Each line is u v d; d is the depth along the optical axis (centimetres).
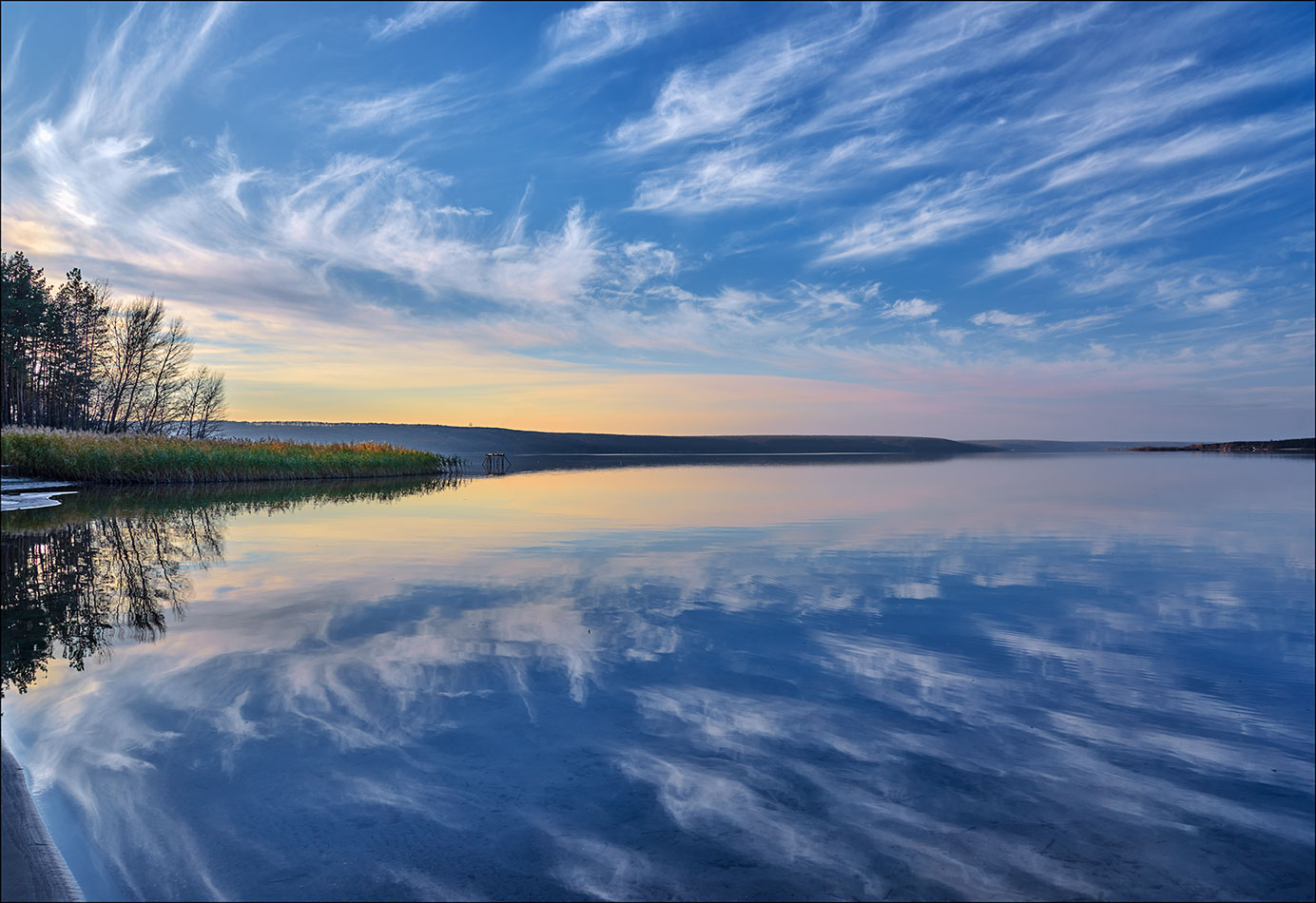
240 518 1284
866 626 495
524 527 1130
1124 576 687
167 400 4141
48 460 2305
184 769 276
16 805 248
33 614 534
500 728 315
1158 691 364
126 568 744
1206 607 550
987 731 313
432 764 280
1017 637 466
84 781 265
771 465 4547
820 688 368
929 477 2773
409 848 223
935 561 778
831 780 268
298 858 217
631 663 410
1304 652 432
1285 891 200
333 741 301
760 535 1009
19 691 363
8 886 201
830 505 1523
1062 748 296
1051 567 734
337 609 547
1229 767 279
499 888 203
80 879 206
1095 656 426
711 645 446
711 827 235
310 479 2925
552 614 531
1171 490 1981
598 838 229
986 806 249
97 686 371
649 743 300
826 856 219
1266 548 873
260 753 290
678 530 1072
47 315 3881
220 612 538
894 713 335
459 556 824
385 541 965
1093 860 216
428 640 460
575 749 294
